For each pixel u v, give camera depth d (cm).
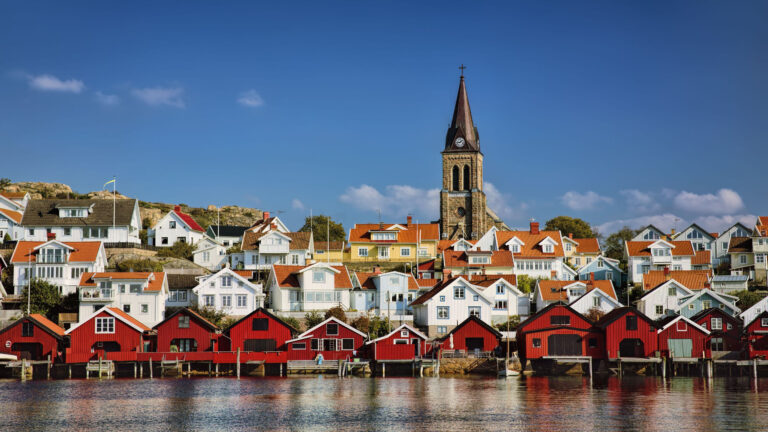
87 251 13750
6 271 13975
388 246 17075
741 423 7656
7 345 11056
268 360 11175
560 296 13362
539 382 10375
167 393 9450
